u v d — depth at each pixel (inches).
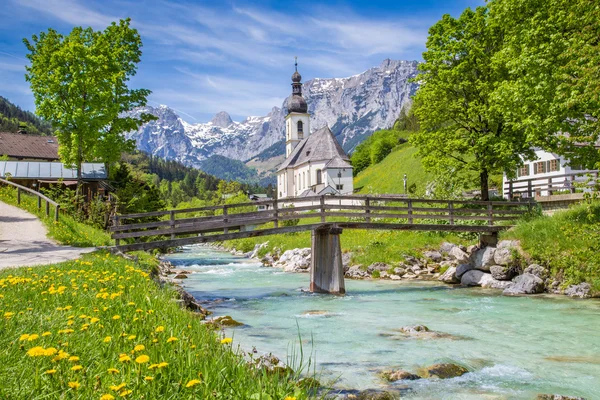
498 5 1008.2
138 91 1567.4
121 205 1478.8
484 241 1043.9
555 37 824.3
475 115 1169.4
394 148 4463.6
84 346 207.5
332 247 898.1
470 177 1252.5
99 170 1760.6
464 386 343.3
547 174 1686.8
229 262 1770.4
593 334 508.4
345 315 641.6
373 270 1141.7
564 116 840.3
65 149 1487.5
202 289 965.2
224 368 187.5
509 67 968.3
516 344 467.5
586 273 776.3
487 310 663.8
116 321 256.7
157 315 287.6
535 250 880.3
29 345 202.4
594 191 737.0
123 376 169.8
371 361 405.1
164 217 1843.0
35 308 280.1
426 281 1027.3
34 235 981.8
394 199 961.5
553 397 317.1
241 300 802.2
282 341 480.1
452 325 565.0
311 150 4205.2
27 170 1702.8
